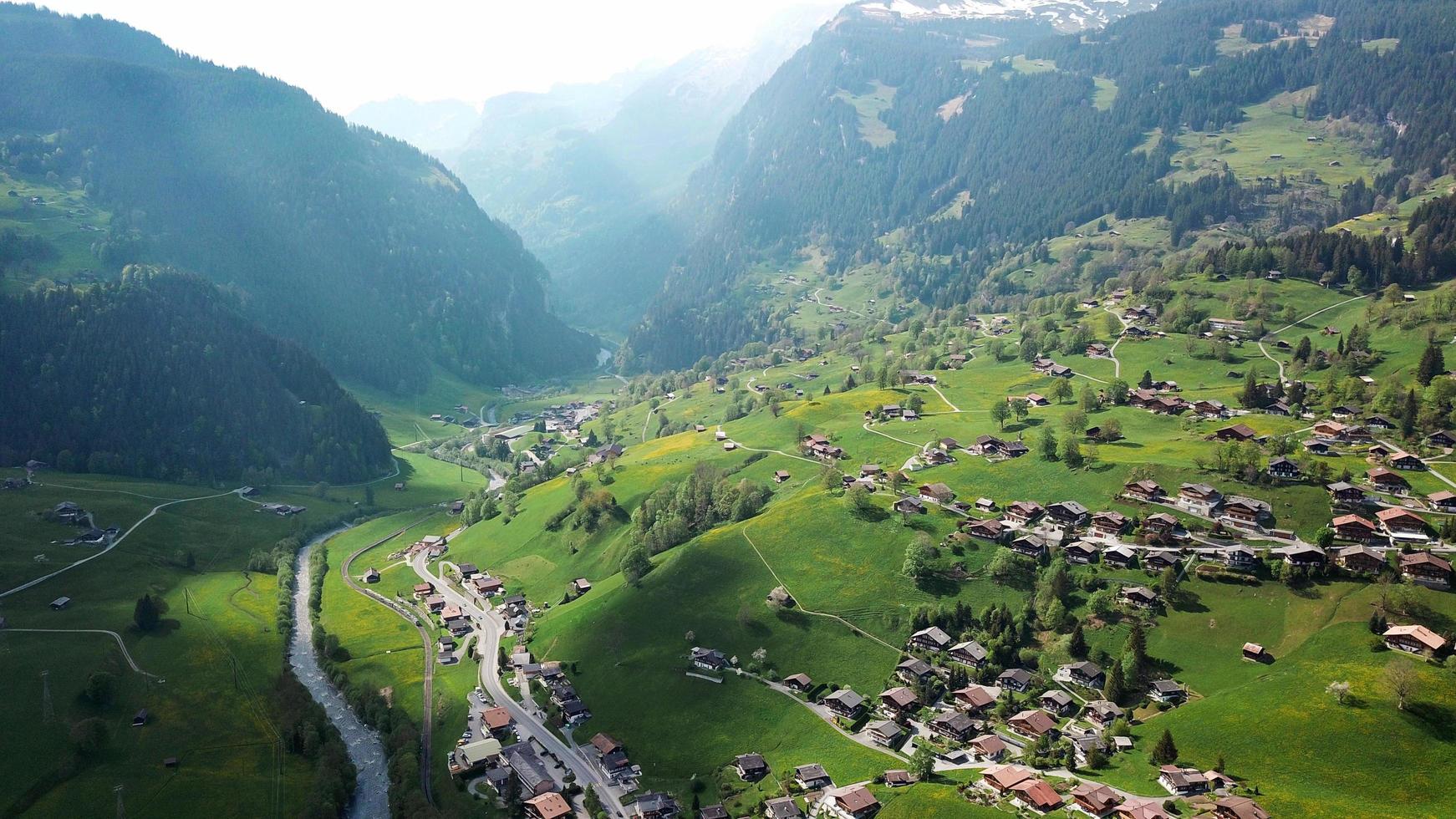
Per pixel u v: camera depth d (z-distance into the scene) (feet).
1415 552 590.96
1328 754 465.47
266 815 551.59
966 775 508.94
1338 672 515.91
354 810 563.07
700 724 604.49
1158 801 449.48
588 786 556.10
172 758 593.42
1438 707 476.13
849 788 506.48
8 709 605.31
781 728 589.32
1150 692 554.05
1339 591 579.89
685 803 541.75
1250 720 497.46
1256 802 440.04
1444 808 423.64
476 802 551.18
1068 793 471.21
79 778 565.12
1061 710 554.05
